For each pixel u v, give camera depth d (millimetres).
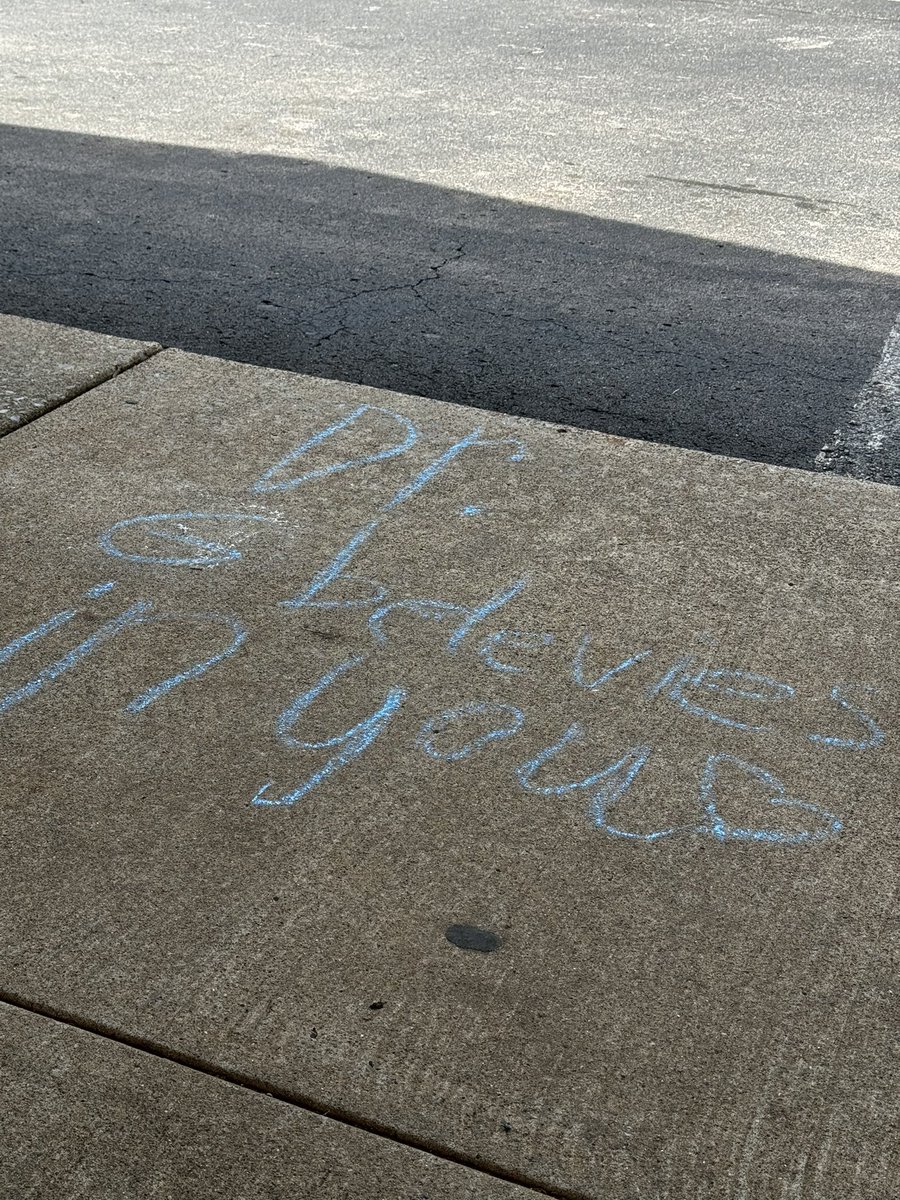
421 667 2041
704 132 5176
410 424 2793
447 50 6387
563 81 5871
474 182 4555
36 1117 1370
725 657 2084
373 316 3484
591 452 2707
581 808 1777
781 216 4301
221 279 3711
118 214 4199
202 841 1706
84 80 5746
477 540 2379
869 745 1907
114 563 2275
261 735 1893
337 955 1554
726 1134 1370
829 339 3422
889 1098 1411
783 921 1617
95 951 1551
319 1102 1390
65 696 1959
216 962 1540
